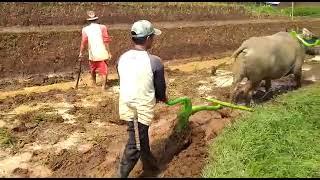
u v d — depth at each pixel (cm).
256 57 412
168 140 364
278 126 375
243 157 332
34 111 442
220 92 495
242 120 394
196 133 372
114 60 658
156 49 703
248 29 856
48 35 648
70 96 493
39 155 357
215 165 325
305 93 455
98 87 533
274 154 335
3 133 388
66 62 630
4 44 607
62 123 416
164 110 445
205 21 895
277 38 441
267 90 484
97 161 344
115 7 820
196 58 718
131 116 291
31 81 561
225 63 650
